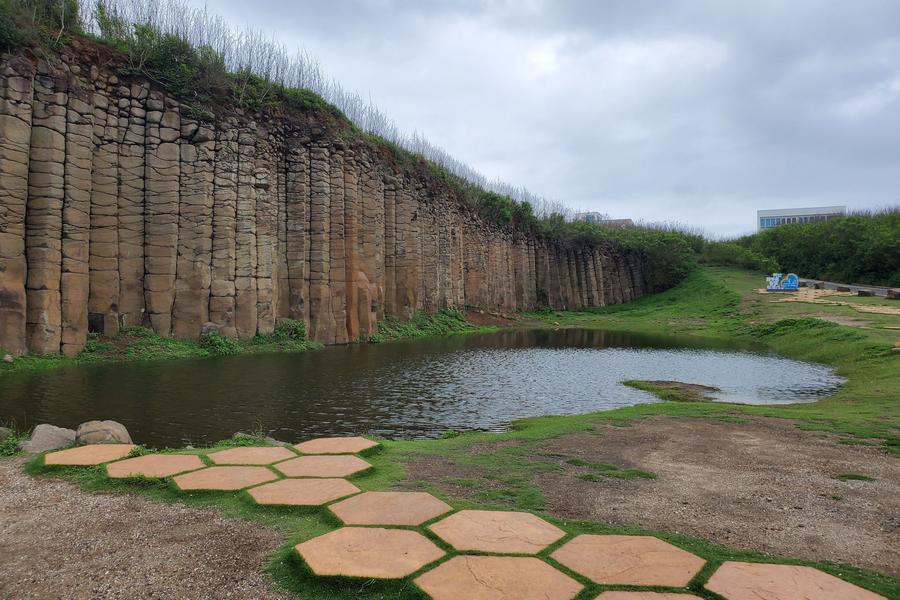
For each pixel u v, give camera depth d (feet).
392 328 109.91
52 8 64.49
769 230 246.68
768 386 54.85
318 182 90.22
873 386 48.06
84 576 11.73
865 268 191.83
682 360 77.30
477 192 169.27
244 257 78.13
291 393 45.88
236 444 24.93
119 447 21.91
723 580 11.27
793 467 20.74
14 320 54.70
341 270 93.04
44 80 59.36
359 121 128.47
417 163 129.70
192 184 73.72
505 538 13.37
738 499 16.93
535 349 90.99
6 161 55.31
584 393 50.67
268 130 84.69
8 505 15.81
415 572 11.57
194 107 74.02
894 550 13.15
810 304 128.06
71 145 61.16
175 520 14.75
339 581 11.26
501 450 23.70
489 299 164.76
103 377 50.14
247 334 77.30
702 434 27.27
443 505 15.70
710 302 160.25
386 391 48.57
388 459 21.38
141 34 72.33
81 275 61.36
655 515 15.42
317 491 16.78
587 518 15.12
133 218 68.85
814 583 11.18
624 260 220.64
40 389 43.70
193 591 11.14
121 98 68.28
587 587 10.96
